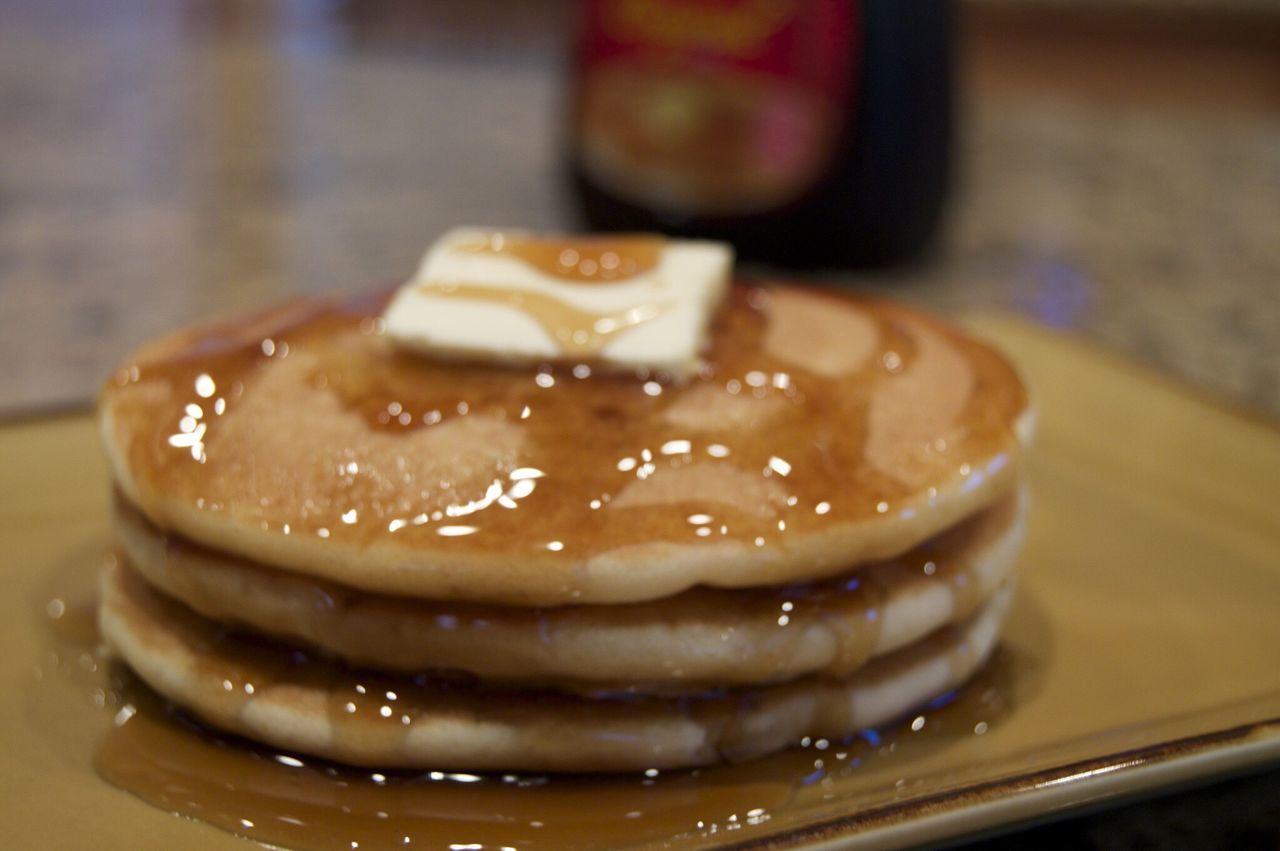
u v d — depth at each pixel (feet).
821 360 1.13
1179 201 2.56
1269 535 1.27
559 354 1.09
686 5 1.79
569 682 1.04
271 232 2.07
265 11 4.18
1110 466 1.35
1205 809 1.07
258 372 1.10
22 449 1.31
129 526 1.09
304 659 1.06
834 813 1.01
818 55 1.78
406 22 4.18
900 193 1.90
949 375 1.14
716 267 1.16
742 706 1.06
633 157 1.88
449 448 1.05
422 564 1.02
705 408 1.08
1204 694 1.13
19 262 1.88
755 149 1.84
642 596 1.02
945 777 1.05
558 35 4.08
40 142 2.60
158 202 2.24
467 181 2.44
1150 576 1.24
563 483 1.04
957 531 1.10
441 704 1.04
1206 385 1.56
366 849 1.01
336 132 2.81
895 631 1.06
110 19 4.12
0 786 1.04
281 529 1.03
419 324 1.10
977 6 3.78
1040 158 2.91
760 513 1.04
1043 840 1.05
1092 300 1.89
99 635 1.15
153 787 1.04
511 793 1.04
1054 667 1.15
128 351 1.56
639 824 1.02
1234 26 3.71
